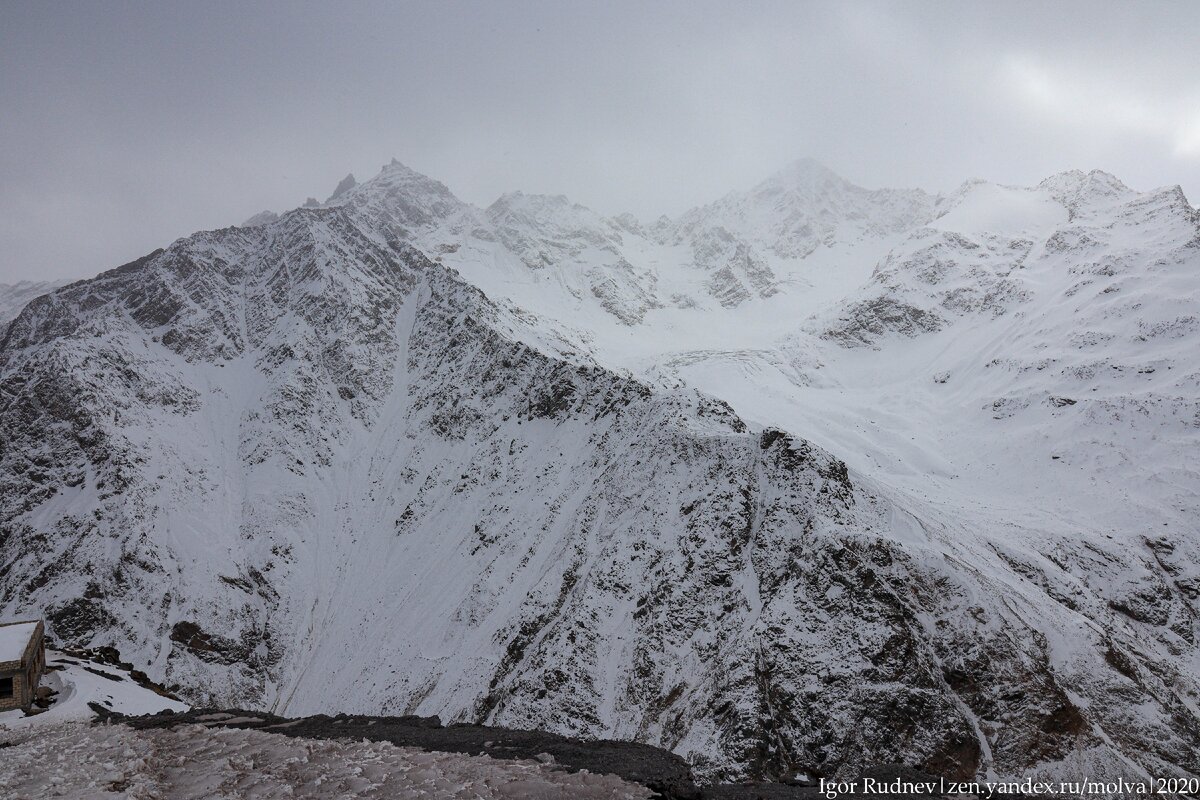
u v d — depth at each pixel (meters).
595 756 28.14
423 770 23.75
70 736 28.73
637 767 27.00
